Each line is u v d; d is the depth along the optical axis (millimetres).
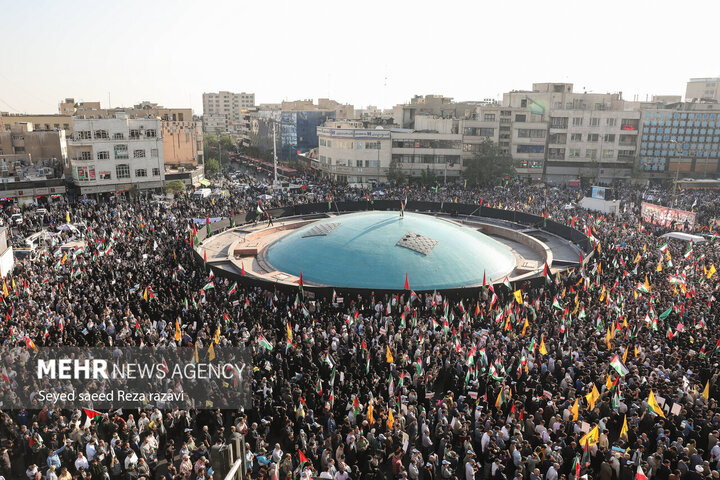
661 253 50562
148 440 21125
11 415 22953
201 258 49094
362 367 28844
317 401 25734
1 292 39438
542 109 121375
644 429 23094
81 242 56344
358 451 20812
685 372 27547
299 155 147125
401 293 41031
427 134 115438
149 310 37062
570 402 24125
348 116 181750
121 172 91562
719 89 156625
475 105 137000
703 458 21812
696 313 35406
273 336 32406
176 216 68250
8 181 83062
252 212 72000
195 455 20641
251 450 21641
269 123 162750
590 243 54344
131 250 52531
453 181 117188
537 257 55719
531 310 38281
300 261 49531
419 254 48281
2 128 102000
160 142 94750
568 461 20328
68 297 37438
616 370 25000
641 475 17547
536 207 79562
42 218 69938
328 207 80500
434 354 29625
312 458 20516
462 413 23484
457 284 45875
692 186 107500
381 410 23328
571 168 121000
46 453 20812
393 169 111750
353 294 41562
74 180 91312
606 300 39688
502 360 28500
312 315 38562
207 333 32500
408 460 22734
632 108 127938
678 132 116625
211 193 87938
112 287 40594
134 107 144625
